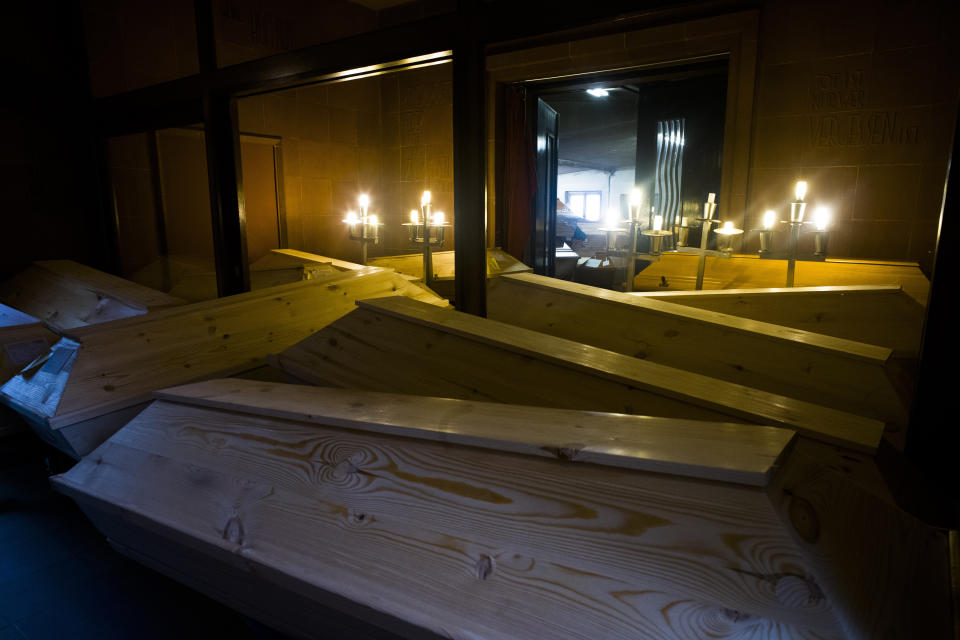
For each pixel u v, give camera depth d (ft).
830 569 2.36
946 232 4.06
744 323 6.35
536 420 3.63
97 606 5.29
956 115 3.97
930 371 4.24
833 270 10.87
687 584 2.44
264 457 4.09
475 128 6.66
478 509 3.07
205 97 10.01
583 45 15.14
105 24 13.52
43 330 8.73
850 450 3.92
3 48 12.57
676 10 13.80
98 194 13.89
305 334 8.74
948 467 4.24
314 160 18.74
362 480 3.55
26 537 6.42
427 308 6.92
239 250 10.32
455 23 6.57
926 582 2.70
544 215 20.06
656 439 3.11
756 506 2.52
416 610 2.78
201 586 4.72
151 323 7.48
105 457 4.93
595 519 2.77
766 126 13.56
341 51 7.77
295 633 4.13
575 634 2.47
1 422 8.01
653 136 17.63
